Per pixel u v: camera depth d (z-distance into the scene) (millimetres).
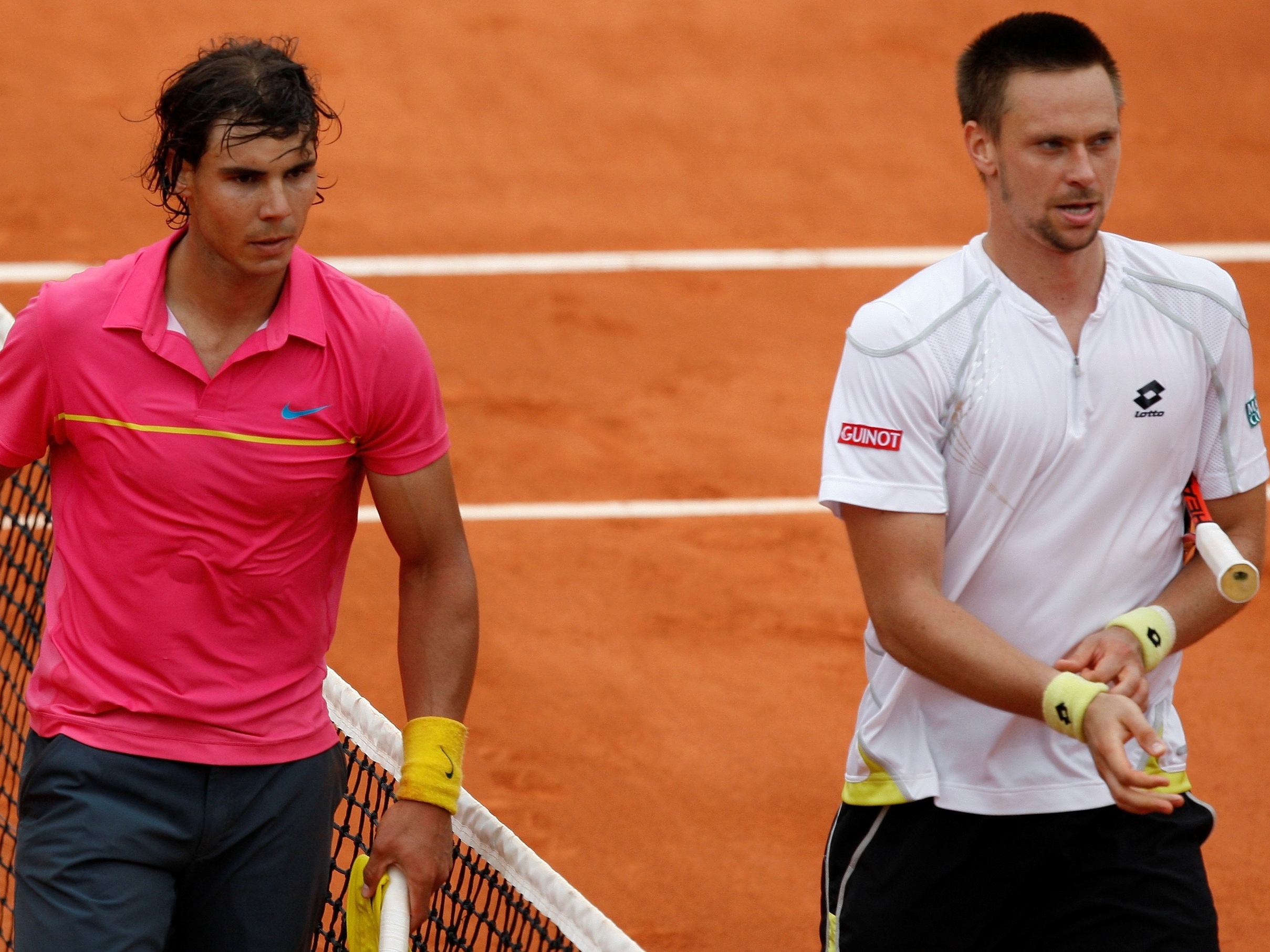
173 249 10812
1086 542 11539
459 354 37281
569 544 29453
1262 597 27750
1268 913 19594
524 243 43594
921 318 11328
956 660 11078
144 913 10875
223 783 11133
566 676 24922
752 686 24875
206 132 9945
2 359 10750
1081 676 11039
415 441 11133
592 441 33656
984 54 11195
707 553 29312
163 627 10859
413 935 12273
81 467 10906
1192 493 12023
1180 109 53156
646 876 20141
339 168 47469
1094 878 11930
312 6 58562
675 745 23141
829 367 37500
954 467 11469
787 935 19078
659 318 39562
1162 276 11562
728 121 51688
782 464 33000
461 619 11594
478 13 58500
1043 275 11273
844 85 54344
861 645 26312
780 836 21062
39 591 17922
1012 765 11836
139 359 10578
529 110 51938
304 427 10734
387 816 11102
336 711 12891
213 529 10688
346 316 10766
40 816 11195
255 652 11094
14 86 51094
